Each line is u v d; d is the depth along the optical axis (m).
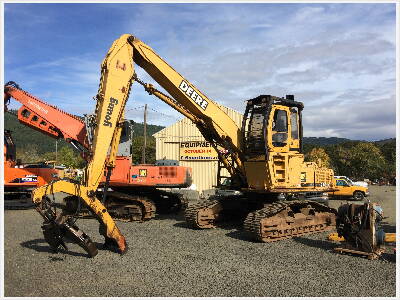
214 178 26.14
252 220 9.36
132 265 7.03
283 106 11.26
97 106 8.71
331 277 6.34
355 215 7.98
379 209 8.07
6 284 5.95
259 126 11.26
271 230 9.38
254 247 8.67
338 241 9.41
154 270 6.71
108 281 6.10
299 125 11.67
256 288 5.78
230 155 11.90
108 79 8.80
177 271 6.65
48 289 5.71
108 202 13.52
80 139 13.10
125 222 12.73
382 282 6.07
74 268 6.83
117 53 9.05
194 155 26.53
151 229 11.16
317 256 7.79
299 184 11.25
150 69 10.28
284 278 6.27
